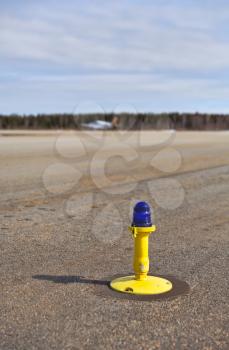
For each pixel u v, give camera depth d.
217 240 4.66
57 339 2.90
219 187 7.95
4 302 3.30
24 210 5.72
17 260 4.02
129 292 3.44
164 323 3.07
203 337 2.94
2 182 8.00
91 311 3.20
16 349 2.81
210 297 3.40
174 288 3.53
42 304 3.28
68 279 3.66
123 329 3.00
